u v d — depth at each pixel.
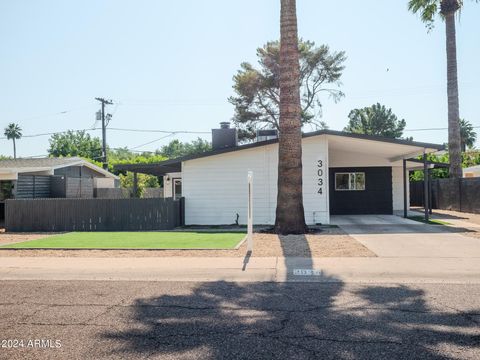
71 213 17.42
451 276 8.19
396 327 5.24
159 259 10.04
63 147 76.44
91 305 6.45
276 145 18.77
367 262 9.42
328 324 5.39
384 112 54.09
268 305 6.34
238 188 18.91
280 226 14.71
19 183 22.62
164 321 5.61
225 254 10.55
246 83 43.75
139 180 39.66
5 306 6.43
